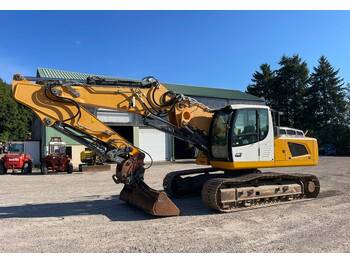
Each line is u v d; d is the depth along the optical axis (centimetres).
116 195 1232
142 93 929
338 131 5253
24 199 1180
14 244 677
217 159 1000
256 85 6694
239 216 879
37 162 3098
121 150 887
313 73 6138
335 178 1650
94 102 879
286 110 6291
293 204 1016
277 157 1018
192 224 808
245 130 976
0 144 5888
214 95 3806
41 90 837
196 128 1001
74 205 1053
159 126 971
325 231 738
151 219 862
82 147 2878
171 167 2600
